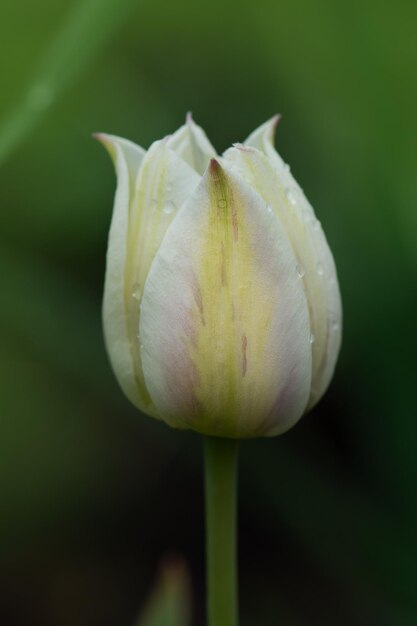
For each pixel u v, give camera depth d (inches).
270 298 18.3
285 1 26.9
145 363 18.5
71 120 28.8
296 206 18.6
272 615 29.0
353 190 26.6
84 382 27.7
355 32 26.3
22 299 26.8
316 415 26.9
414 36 26.1
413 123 26.1
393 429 26.0
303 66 27.3
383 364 26.1
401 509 25.9
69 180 28.7
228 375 18.4
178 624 21.2
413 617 25.6
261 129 19.1
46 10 26.5
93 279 28.2
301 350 18.4
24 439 28.9
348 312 26.3
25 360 28.1
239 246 18.2
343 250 26.5
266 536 29.6
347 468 26.5
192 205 18.1
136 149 19.0
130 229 18.6
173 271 18.2
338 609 28.8
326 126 27.2
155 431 28.3
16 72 26.0
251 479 26.8
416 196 26.0
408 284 26.0
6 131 20.8
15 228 28.0
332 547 26.1
